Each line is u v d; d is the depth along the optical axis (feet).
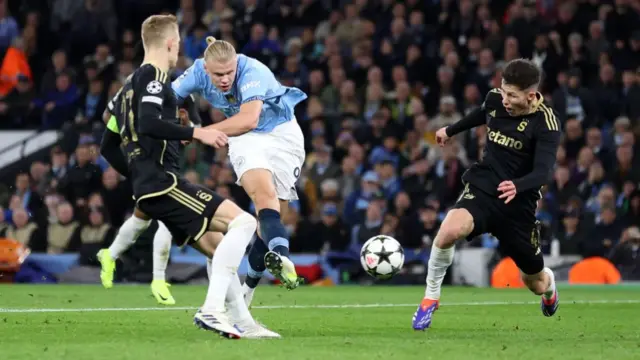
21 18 173.37
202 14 169.68
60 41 169.58
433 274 57.47
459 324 62.69
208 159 147.74
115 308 74.59
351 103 153.28
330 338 49.96
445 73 154.30
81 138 142.82
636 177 140.36
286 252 56.44
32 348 44.01
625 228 130.93
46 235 129.08
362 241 129.90
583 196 137.80
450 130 61.16
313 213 140.56
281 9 169.89
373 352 42.75
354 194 136.46
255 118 56.39
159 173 48.98
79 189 137.18
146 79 48.80
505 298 96.94
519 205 56.90
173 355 40.88
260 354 41.42
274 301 88.48
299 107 155.53
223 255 48.03
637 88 152.87
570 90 153.17
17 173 155.63
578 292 112.37
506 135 57.21
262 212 59.57
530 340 50.06
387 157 145.28
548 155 55.47
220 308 47.78
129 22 174.29
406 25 163.94
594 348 45.70
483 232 57.57
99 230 126.82
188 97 63.52
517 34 157.99
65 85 157.99
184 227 48.96
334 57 157.58
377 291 109.40
